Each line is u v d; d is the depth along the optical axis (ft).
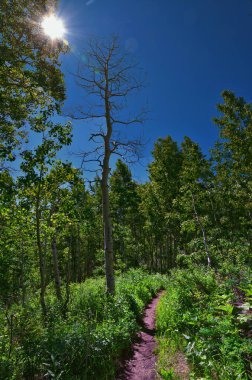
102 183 44.14
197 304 27.04
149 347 25.82
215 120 75.31
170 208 108.88
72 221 40.73
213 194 83.15
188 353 19.24
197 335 20.10
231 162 80.02
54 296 51.72
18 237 46.44
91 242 125.08
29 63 36.09
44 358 18.37
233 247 62.34
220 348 16.70
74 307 35.58
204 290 31.12
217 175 81.05
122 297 36.47
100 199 89.45
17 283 69.87
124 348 25.11
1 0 31.55
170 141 113.09
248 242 76.28
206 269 57.41
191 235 114.52
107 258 41.57
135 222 142.51
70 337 20.59
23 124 37.96
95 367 19.92
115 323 27.66
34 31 34.32
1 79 34.27
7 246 48.06
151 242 148.87
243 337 17.49
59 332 21.97
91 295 38.58
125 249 110.22
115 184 117.08
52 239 47.09
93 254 135.64
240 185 76.59
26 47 34.91
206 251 64.54
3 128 36.52
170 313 30.25
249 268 33.04
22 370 17.69
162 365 20.25
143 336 29.27
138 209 133.18
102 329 23.81
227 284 26.66
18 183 31.35
